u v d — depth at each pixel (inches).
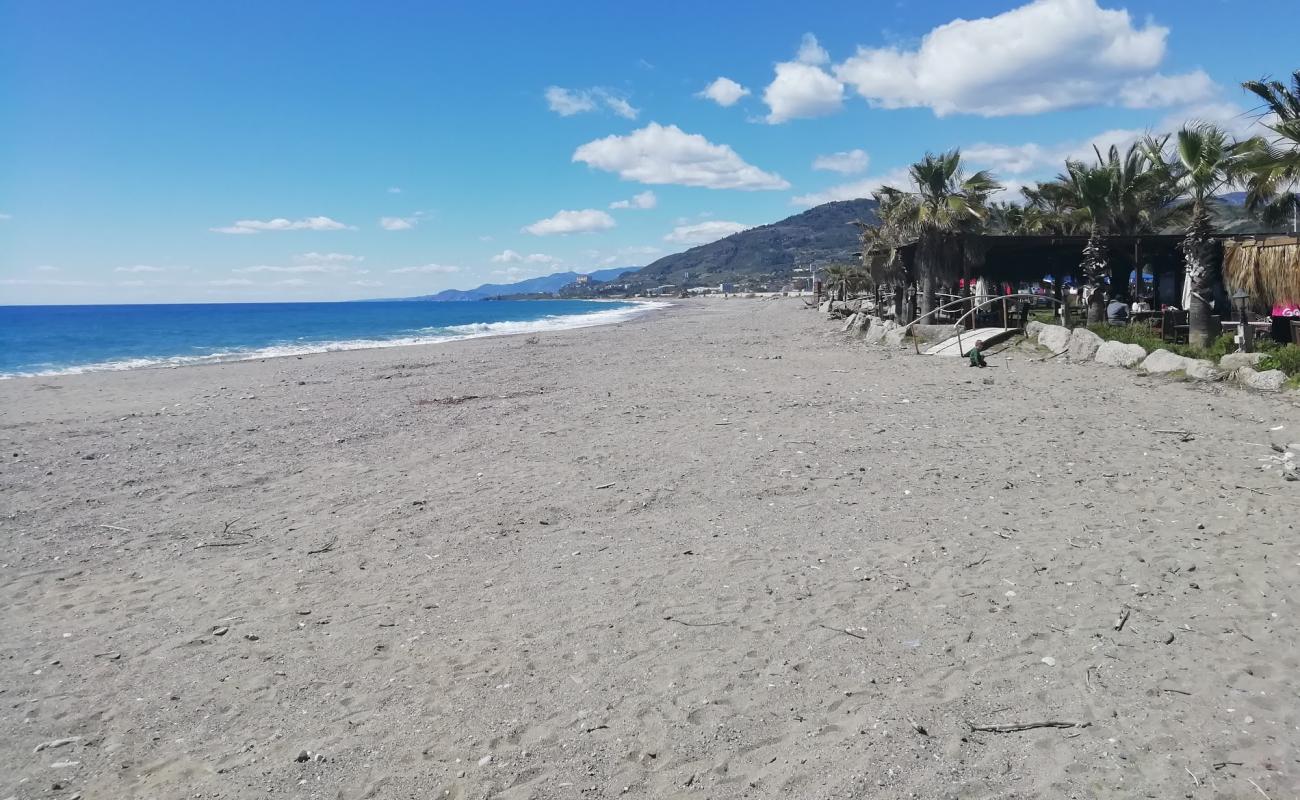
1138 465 350.9
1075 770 143.9
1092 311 887.1
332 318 3720.5
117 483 412.5
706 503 329.7
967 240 960.3
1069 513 290.4
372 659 201.0
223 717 174.7
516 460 426.3
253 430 561.9
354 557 282.7
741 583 240.4
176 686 189.6
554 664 194.2
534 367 975.0
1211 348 657.6
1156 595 215.9
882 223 1398.9
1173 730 154.4
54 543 310.8
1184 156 667.4
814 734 159.3
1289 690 165.5
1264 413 451.5
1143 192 949.2
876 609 216.7
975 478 344.2
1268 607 203.9
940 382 642.2
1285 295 614.2
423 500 354.3
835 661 188.7
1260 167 597.9
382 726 168.6
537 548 283.9
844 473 363.6
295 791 146.3
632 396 650.8
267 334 2224.4
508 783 147.3
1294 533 254.8
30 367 1220.5
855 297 2412.6
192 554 293.7
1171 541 255.9
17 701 183.9
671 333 1681.8
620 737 161.2
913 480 346.3
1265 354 567.2
